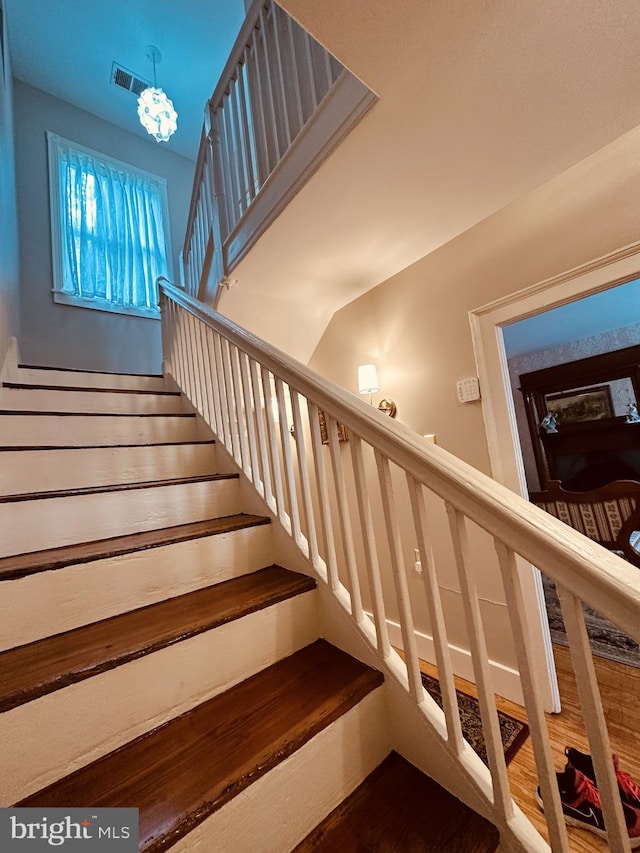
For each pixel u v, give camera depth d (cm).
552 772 69
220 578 130
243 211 201
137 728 86
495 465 194
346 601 116
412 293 232
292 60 152
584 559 60
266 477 151
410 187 150
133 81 351
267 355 136
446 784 88
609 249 157
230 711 92
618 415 404
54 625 98
